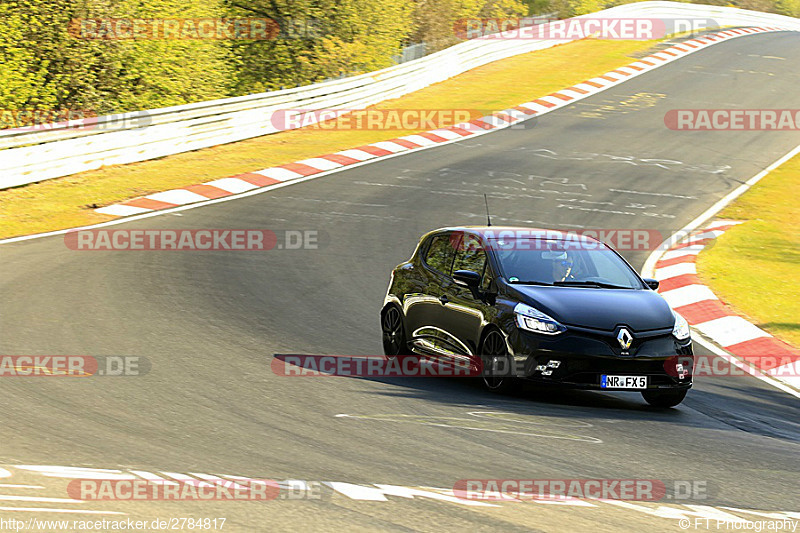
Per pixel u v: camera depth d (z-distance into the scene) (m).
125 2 108.12
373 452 25.66
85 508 19.41
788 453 29.38
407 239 65.38
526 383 33.94
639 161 99.75
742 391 39.09
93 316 42.28
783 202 86.31
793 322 51.00
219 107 97.12
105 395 30.38
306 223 68.31
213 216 69.00
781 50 184.50
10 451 23.58
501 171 91.31
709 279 59.34
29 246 57.81
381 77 124.50
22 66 99.88
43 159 77.25
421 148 100.50
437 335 38.09
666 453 27.92
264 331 42.44
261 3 136.38
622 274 38.06
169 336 39.81
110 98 110.00
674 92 140.25
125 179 80.12
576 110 125.44
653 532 20.09
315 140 102.12
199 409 29.44
